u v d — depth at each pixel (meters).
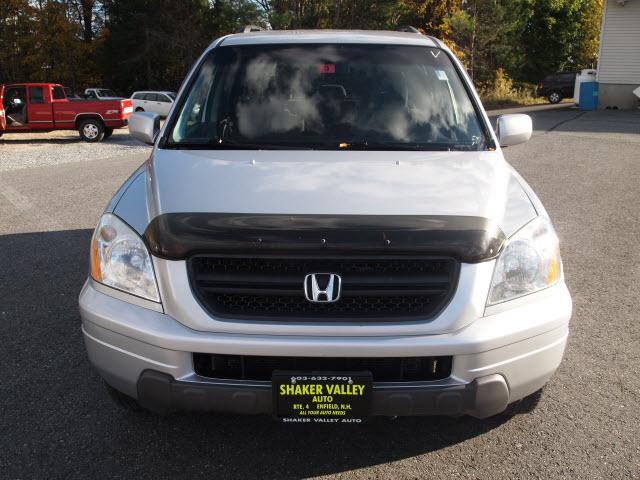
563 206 8.04
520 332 2.46
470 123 3.49
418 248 2.38
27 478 2.67
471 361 2.41
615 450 2.86
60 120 18.58
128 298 2.54
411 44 3.94
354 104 3.52
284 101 3.55
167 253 2.44
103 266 2.64
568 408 3.23
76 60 42.12
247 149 3.25
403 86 3.63
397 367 2.44
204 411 2.47
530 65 44.69
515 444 2.92
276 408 2.41
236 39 4.02
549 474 2.69
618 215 7.56
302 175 2.81
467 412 2.46
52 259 5.87
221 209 2.55
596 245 6.29
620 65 25.50
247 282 2.41
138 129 3.84
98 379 3.55
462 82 3.73
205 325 2.40
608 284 5.14
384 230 2.41
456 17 35.53
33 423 3.10
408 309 2.42
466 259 2.41
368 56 3.81
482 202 2.63
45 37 40.88
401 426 3.07
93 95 33.06
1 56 41.31
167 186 2.78
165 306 2.46
